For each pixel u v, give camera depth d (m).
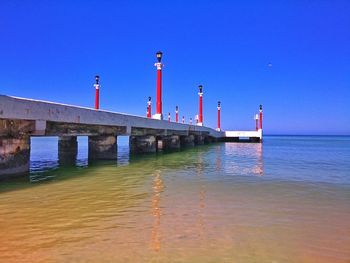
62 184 13.80
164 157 28.94
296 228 7.94
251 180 15.48
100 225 7.97
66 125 17.14
